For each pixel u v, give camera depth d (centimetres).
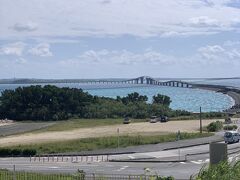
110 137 9319
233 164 1488
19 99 17750
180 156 6719
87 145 8306
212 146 1723
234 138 8100
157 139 8900
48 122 16088
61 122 15762
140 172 5159
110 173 5075
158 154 7094
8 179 3453
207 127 11362
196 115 16162
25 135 11219
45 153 7756
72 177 3469
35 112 17425
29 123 15800
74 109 17738
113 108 17788
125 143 8544
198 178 1423
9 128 13888
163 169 5453
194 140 8819
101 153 7425
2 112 17738
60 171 5359
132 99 19838
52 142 8856
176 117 16088
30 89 17862
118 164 6050
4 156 7612
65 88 18225
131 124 13688
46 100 17762
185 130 11181
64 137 10119
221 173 1427
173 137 9238
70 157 7125
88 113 17538
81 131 11731
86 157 7044
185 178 4619
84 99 18188
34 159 6981
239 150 6481
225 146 1705
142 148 7912
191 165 5800
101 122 14700
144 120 15262
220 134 9950
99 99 18825
